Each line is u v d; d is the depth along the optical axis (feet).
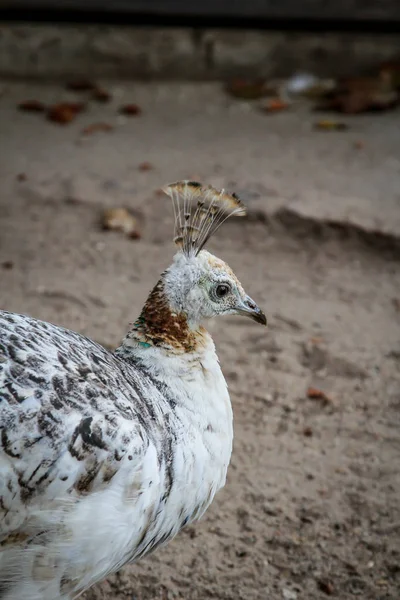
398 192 25.27
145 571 13.17
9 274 21.29
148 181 25.72
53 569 9.73
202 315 11.48
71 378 9.83
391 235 22.76
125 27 33.06
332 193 25.04
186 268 11.41
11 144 28.22
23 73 33.09
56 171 26.27
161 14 32.60
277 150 28.37
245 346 19.25
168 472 10.44
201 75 34.17
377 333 19.92
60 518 9.48
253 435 16.46
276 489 15.05
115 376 10.43
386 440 16.44
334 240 23.24
